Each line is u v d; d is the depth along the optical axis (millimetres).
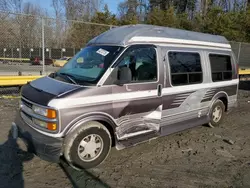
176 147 5086
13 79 9031
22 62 11141
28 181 3656
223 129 6387
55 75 4480
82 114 3781
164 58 4801
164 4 50219
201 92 5668
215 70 6074
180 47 5188
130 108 4289
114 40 4484
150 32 4781
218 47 6270
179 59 5113
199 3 46500
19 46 11023
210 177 3973
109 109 4039
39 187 3529
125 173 3984
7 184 3555
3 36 10594
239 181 3891
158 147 5043
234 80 6727
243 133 6168
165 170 4133
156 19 35562
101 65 4188
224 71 6379
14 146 4758
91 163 4027
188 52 5340
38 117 3762
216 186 3725
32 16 9648
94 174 3920
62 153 3766
